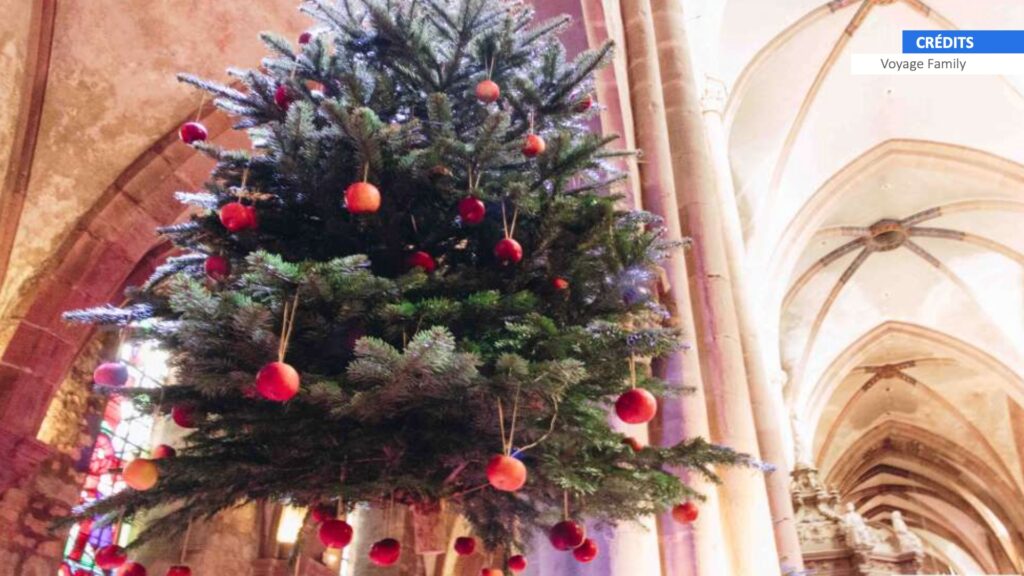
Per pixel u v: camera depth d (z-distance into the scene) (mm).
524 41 3273
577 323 2779
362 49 3150
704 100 12031
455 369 2105
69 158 7238
